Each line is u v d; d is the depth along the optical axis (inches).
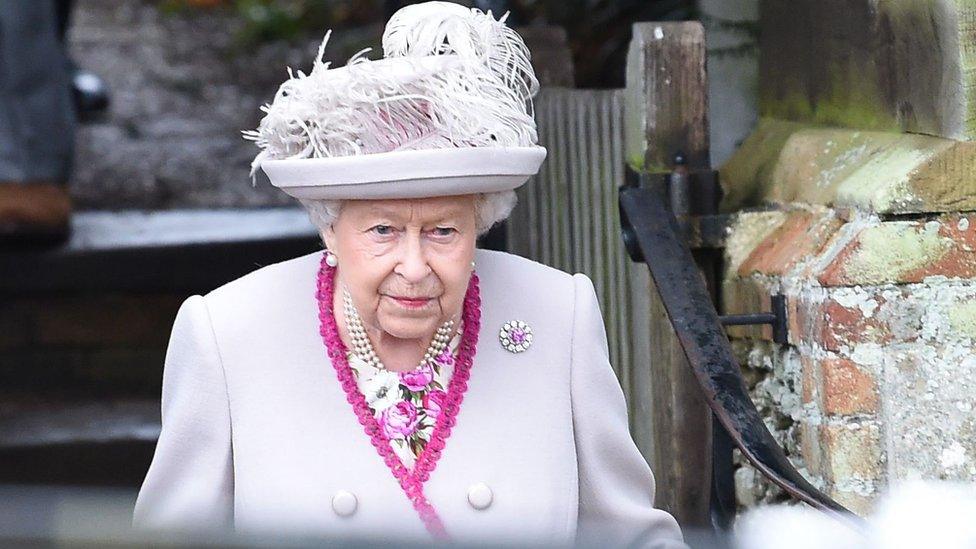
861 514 343.6
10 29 695.1
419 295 282.2
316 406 297.0
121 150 1053.8
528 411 302.7
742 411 318.7
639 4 611.5
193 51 1321.4
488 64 285.7
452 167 270.7
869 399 341.4
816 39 393.7
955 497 323.9
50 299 709.9
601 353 313.3
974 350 341.4
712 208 393.7
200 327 301.0
